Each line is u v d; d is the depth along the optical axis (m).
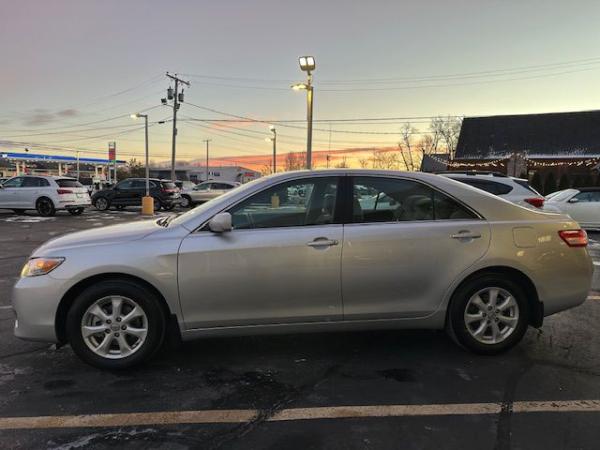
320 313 4.00
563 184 34.78
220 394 3.57
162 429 3.08
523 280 4.21
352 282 3.97
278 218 4.04
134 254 3.82
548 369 3.98
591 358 4.22
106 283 3.85
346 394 3.56
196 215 4.05
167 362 4.16
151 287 3.89
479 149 47.84
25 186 19.72
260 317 3.96
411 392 3.58
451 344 4.56
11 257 9.45
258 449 2.86
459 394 3.54
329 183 4.11
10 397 3.52
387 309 4.05
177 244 3.87
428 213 4.16
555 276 4.20
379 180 4.17
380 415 3.24
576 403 3.40
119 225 4.49
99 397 3.52
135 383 3.75
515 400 3.45
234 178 83.88
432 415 3.24
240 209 4.02
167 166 91.94
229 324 3.95
